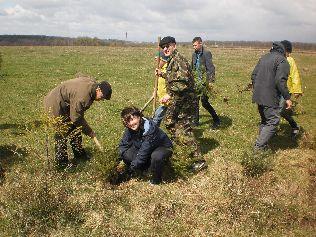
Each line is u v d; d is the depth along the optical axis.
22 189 5.80
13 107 12.93
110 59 36.09
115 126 10.35
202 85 9.74
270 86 7.61
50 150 7.83
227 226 5.38
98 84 6.69
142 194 6.25
